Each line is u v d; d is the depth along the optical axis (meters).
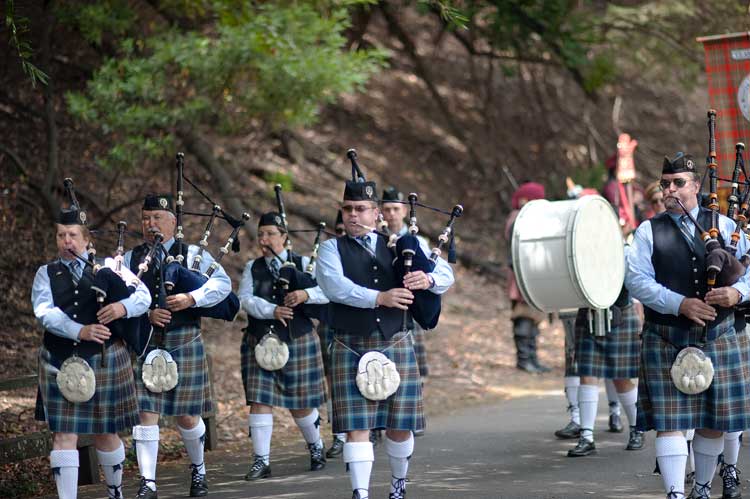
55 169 28.83
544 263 16.02
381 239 13.79
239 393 24.38
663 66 45.75
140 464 15.09
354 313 13.43
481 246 42.31
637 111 53.72
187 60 26.06
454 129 47.16
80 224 13.94
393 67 50.97
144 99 27.03
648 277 12.95
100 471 17.66
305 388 17.30
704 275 12.81
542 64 47.38
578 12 41.81
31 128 32.66
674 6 40.91
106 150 32.56
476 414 23.34
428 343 31.52
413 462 17.75
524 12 39.50
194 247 15.95
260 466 16.88
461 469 16.97
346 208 13.65
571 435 19.64
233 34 25.94
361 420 13.29
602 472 16.27
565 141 50.81
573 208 16.08
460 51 53.34
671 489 12.81
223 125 28.30
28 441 16.42
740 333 13.06
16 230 29.11
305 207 37.19
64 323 13.55
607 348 18.00
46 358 13.88
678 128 53.94
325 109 45.84
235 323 29.80
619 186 21.36
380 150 45.56
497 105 51.00
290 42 25.86
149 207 15.77
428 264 13.43
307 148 42.28
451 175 46.69
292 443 20.38
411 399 13.45
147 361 15.27
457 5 38.75
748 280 12.84
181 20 31.70
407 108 48.75
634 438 18.25
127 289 13.86
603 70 44.03
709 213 13.23
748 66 19.14
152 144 26.61
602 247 16.41
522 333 29.28
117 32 28.42
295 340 17.33
